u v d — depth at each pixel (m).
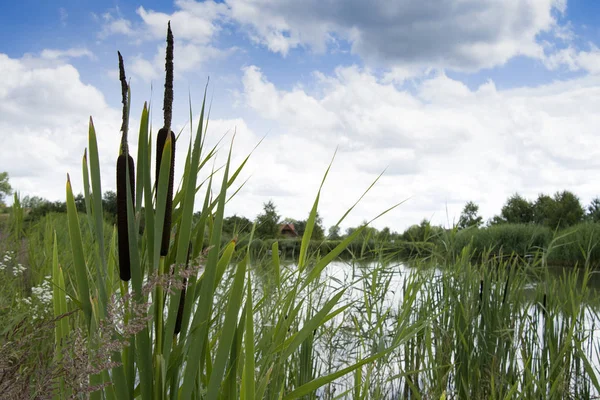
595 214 19.05
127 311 1.09
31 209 7.69
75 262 1.17
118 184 1.12
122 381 1.12
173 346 1.24
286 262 3.77
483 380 3.65
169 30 1.17
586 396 3.48
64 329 1.36
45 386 1.05
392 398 3.76
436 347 3.88
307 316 3.16
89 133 1.17
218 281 1.32
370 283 4.58
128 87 1.15
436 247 4.91
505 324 3.82
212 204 1.37
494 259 4.57
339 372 1.40
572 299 3.61
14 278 4.38
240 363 1.58
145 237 1.30
